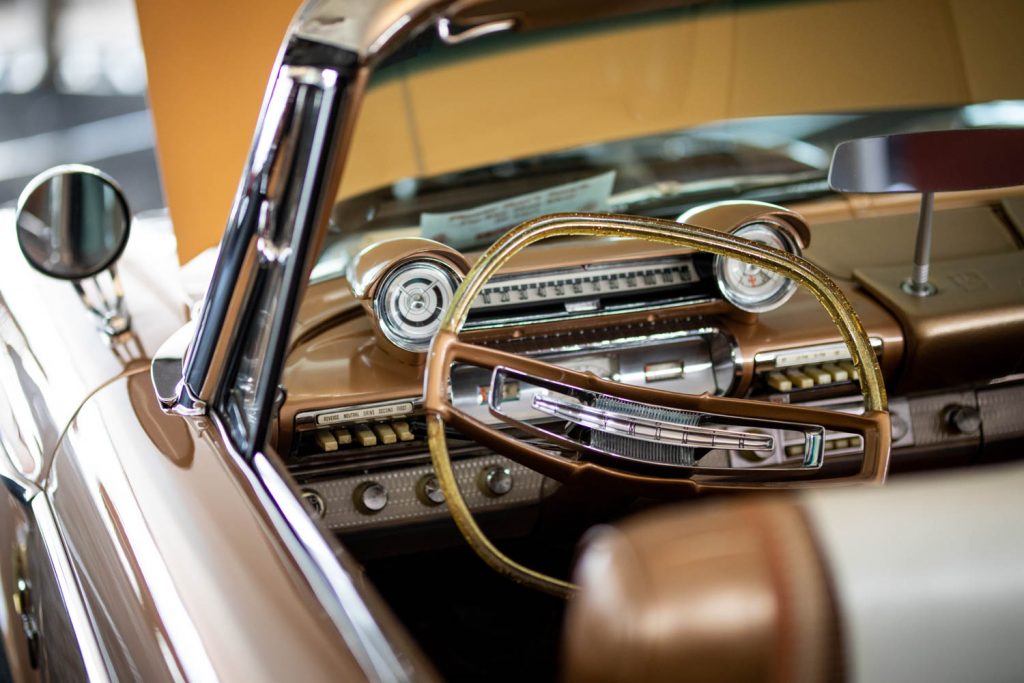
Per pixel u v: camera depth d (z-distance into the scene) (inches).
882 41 66.1
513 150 64.6
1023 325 55.7
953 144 51.3
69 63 294.5
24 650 54.5
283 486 40.1
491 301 53.8
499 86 62.5
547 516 50.9
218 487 41.3
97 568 41.3
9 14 324.5
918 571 20.5
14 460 55.1
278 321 42.1
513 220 62.1
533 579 43.4
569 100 65.2
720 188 67.5
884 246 62.4
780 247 55.4
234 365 46.0
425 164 62.3
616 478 47.1
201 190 82.3
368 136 59.3
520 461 46.1
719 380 56.7
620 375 56.1
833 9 66.0
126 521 41.3
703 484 47.4
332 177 40.0
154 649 34.6
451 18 43.3
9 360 62.1
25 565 52.7
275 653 31.8
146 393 51.4
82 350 58.4
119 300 61.8
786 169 69.4
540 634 56.7
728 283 54.9
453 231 59.8
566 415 46.0
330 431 52.5
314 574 34.6
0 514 57.9
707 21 66.5
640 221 46.6
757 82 68.5
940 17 65.1
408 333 51.9
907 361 56.5
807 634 20.2
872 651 20.4
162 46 78.1
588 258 55.3
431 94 60.7
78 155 239.6
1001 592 20.7
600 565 21.0
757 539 20.8
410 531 55.8
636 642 20.0
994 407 60.9
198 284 67.1
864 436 46.9
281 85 39.7
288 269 41.2
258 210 41.8
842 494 21.9
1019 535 21.0
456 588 59.4
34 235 59.1
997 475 22.3
